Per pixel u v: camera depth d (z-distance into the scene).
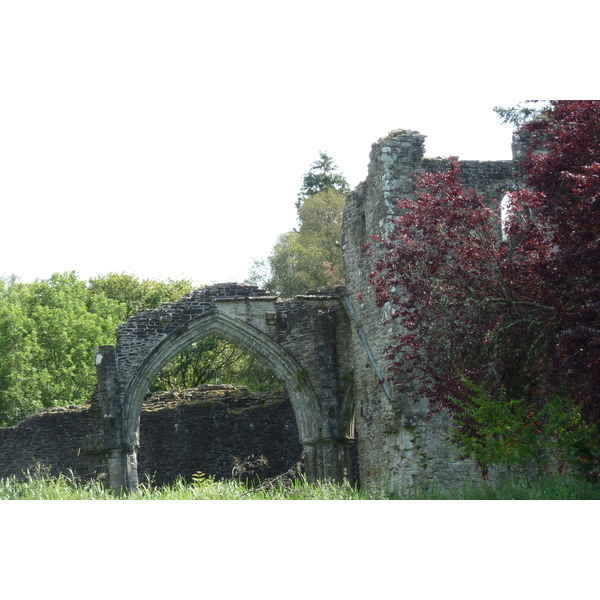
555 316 17.28
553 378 17.33
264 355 31.48
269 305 31.67
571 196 17.67
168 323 31.34
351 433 31.05
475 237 19.19
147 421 35.69
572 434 17.50
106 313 54.25
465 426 19.36
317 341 30.97
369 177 27.28
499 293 18.73
